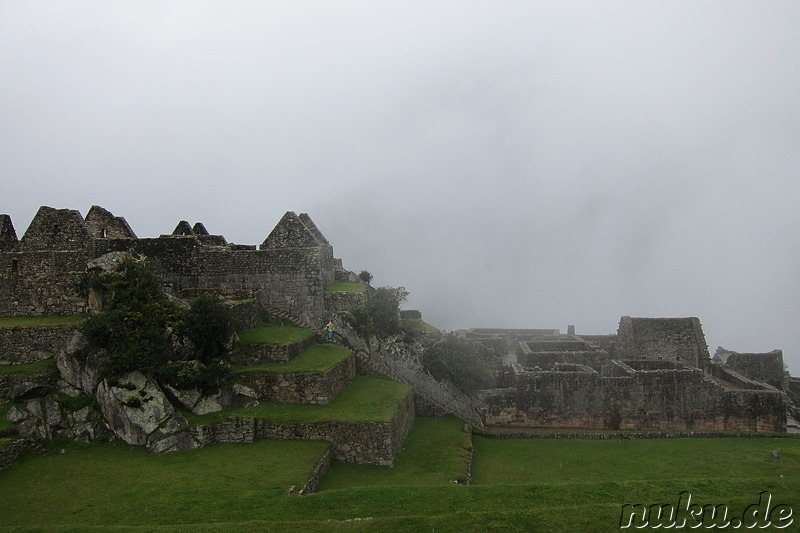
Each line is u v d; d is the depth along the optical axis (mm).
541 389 48406
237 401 35062
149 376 32438
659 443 42250
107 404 31406
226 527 22344
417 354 50594
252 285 45844
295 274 45781
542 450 40375
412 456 34969
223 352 36781
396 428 34438
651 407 47781
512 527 23234
